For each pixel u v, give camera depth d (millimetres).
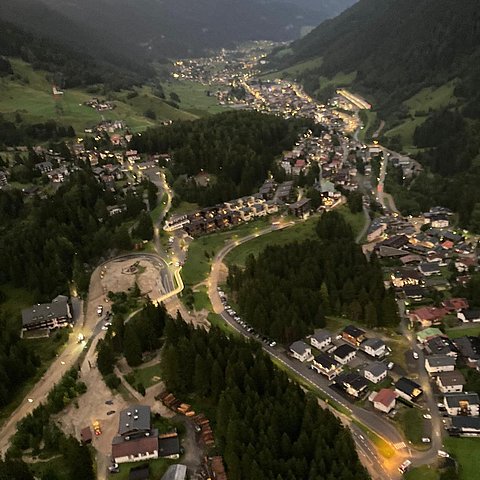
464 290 198250
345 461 115500
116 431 136875
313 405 127750
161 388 151250
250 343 158875
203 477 119750
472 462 124375
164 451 127000
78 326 188750
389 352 168250
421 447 129750
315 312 185125
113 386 153000
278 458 119312
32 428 137500
